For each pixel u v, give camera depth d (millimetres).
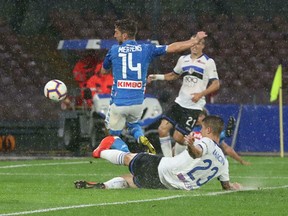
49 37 74812
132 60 33531
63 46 57969
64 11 76812
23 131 59281
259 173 39250
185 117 41062
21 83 69125
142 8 78250
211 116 27125
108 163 46156
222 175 27625
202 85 40906
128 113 33969
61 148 57844
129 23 33656
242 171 40719
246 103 65625
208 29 78688
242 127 59594
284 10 81062
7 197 25203
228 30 79125
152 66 64438
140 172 27891
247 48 78188
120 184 28234
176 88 69188
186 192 26750
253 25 80000
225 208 22453
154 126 53250
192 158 27062
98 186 28125
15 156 54125
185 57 41000
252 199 24859
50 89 35906
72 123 54688
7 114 64188
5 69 70188
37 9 75750
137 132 34250
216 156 27125
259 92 65312
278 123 59750
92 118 53594
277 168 43125
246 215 21016
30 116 64188
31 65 70938
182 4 79500
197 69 40656
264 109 59812
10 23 74812
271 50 78438
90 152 55250
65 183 31344
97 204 23016
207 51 77438
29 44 73500
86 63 56531
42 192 26922
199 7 79938
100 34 76125
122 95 33719
